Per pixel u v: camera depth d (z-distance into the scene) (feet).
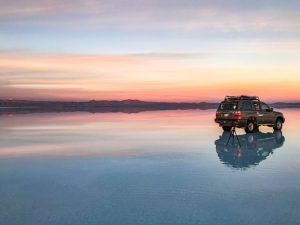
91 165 39.58
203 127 93.09
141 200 25.29
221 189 28.02
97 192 27.68
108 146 55.88
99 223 20.70
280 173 33.83
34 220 21.31
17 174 34.96
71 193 27.50
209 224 20.35
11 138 68.90
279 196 25.95
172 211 22.74
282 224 20.29
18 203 24.90
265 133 73.92
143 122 115.96
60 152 49.98
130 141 62.39
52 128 92.07
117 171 35.96
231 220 20.97
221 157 43.80
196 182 30.50
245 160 41.42
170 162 40.78
